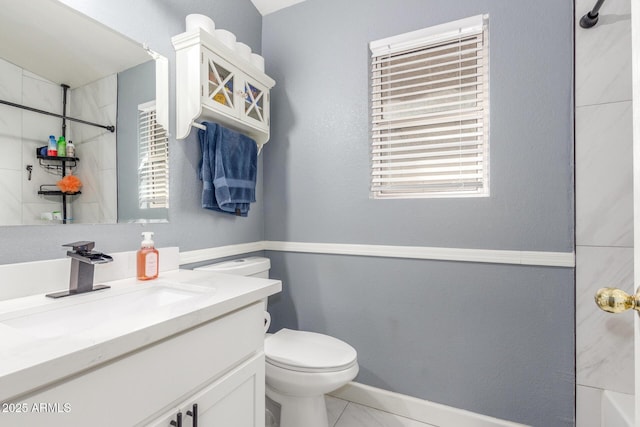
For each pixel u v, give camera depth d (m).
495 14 1.43
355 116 1.74
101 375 0.56
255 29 1.94
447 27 1.53
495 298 1.44
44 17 0.94
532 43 1.37
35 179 0.92
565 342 1.33
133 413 0.61
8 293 0.83
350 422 1.55
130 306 0.96
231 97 1.47
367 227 1.70
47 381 0.47
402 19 1.62
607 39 1.25
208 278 1.12
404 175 1.70
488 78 1.46
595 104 1.26
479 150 1.51
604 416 1.25
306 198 1.86
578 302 1.30
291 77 1.91
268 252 1.97
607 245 1.26
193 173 1.45
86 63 1.04
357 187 1.73
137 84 1.20
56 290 0.92
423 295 1.58
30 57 0.91
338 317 1.77
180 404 0.72
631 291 1.22
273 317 1.94
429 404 1.55
